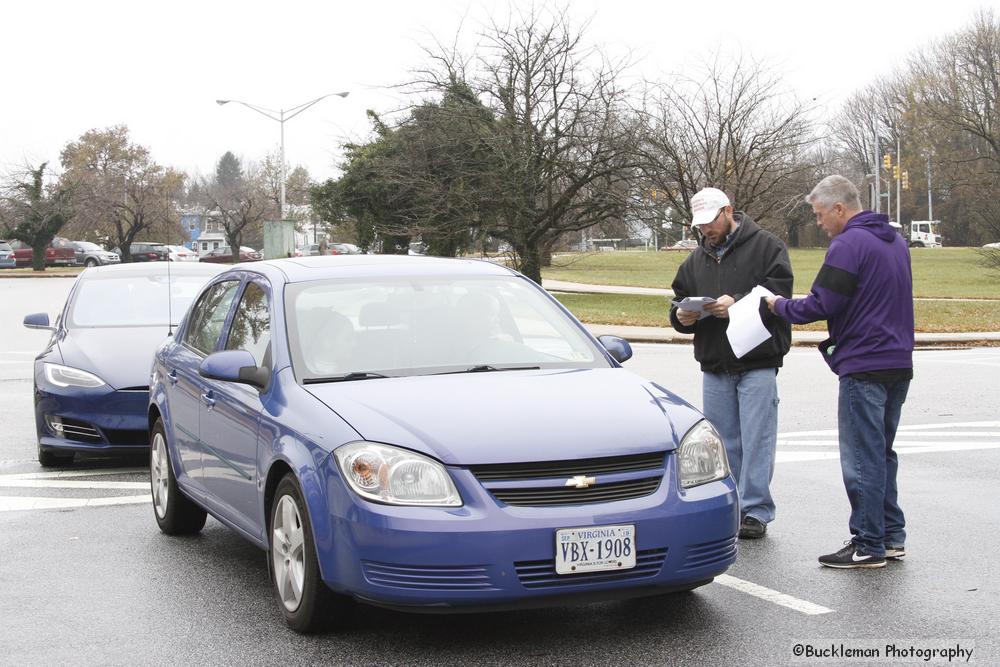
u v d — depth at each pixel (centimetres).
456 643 482
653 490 465
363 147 4775
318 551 467
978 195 6081
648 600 542
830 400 1341
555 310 620
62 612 541
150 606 549
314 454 477
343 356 551
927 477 859
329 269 616
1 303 3594
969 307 3030
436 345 565
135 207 7856
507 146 3288
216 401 601
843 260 582
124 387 898
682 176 3275
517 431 464
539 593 443
